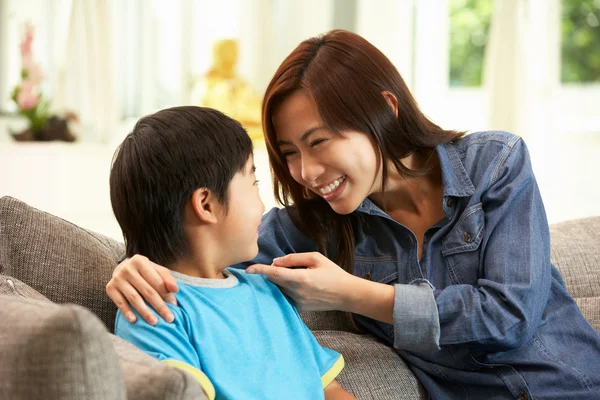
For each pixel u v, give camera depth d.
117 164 1.10
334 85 1.26
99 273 1.29
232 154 1.10
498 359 1.30
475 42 4.49
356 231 1.47
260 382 1.05
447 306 1.24
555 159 3.96
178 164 1.07
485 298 1.24
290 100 1.27
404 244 1.42
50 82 4.44
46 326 0.71
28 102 3.80
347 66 1.28
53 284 1.24
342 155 1.27
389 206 1.46
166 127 1.09
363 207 1.41
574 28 4.13
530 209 1.31
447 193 1.34
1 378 0.73
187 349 0.99
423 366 1.39
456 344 1.28
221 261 1.14
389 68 1.33
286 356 1.12
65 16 4.41
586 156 3.94
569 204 3.92
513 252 1.28
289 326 1.18
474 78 4.50
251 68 5.22
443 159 1.37
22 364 0.72
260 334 1.11
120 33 4.87
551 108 3.99
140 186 1.08
